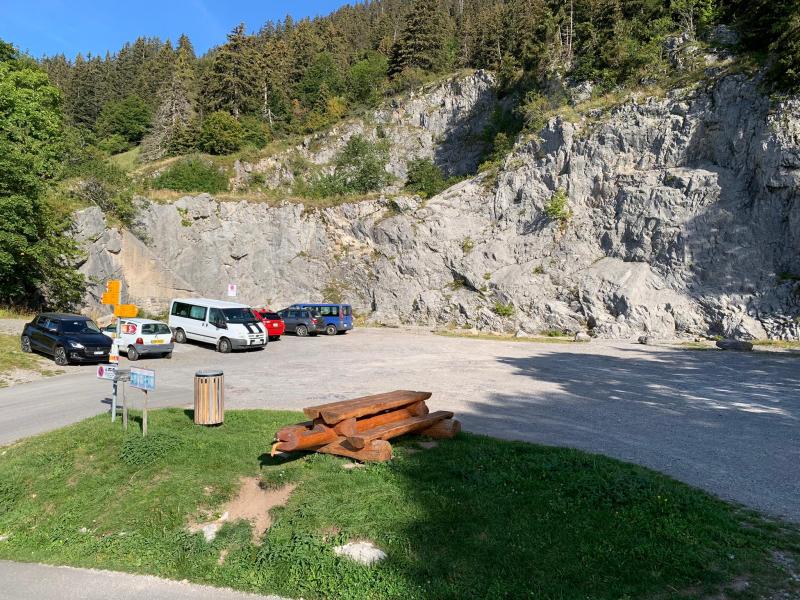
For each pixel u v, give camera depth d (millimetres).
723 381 16406
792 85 30922
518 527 5852
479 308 38469
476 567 5309
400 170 62938
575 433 9945
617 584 4863
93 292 34062
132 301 37562
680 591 4734
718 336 29750
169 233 44188
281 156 62500
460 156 60938
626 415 11602
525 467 7434
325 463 7887
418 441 8922
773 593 4613
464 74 64812
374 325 41375
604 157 37969
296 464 7988
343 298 45750
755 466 7980
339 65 82562
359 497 6781
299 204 48281
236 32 71938
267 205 48125
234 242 47062
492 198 43250
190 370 18828
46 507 7988
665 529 5629
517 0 68625
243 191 57031
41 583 6160
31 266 29125
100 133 76938
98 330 21359
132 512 7402
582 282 35344
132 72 89000
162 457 8508
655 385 15641
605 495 6449
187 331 26297
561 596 4742
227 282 46562
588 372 18219
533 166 41438
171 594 5758
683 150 34969
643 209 35094
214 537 6695
